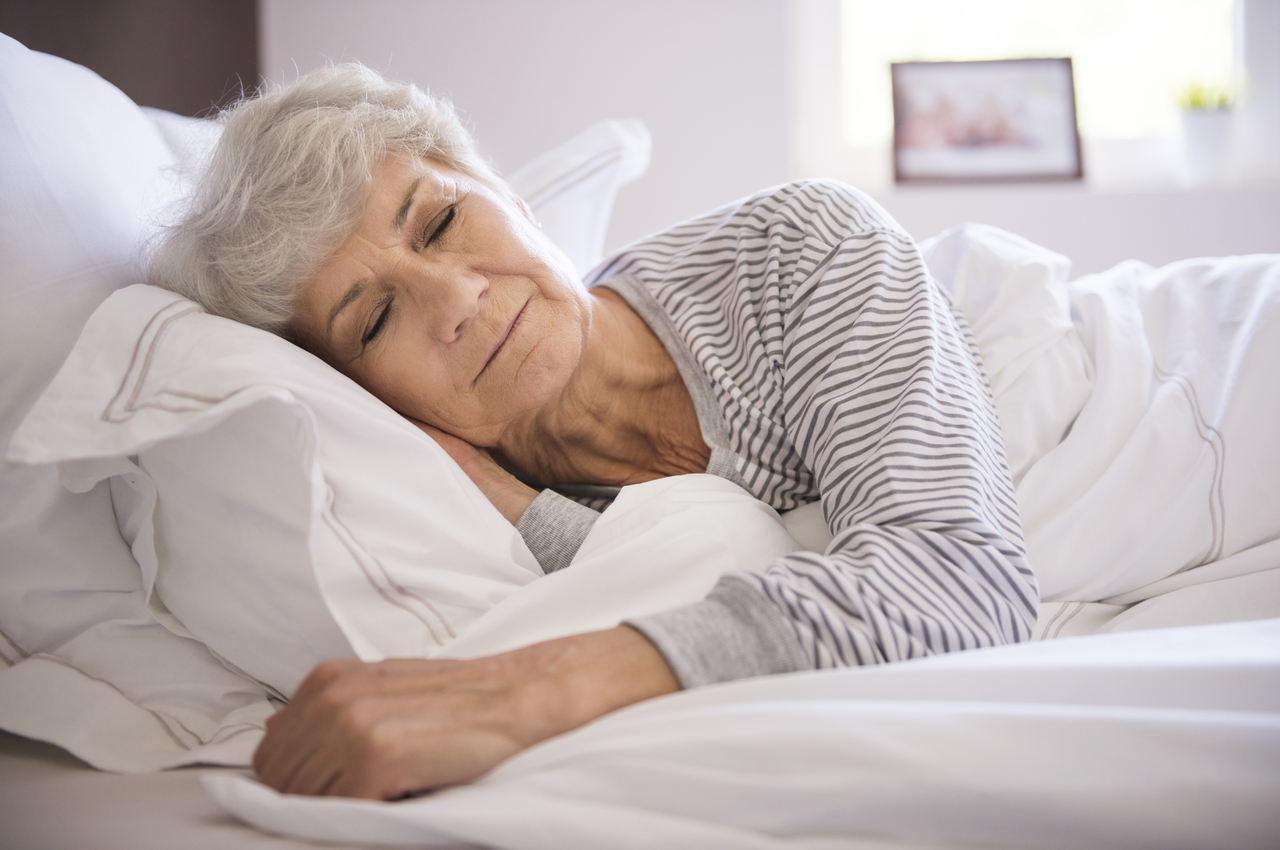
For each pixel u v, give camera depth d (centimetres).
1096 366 93
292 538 67
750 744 47
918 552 65
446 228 85
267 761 55
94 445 63
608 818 45
